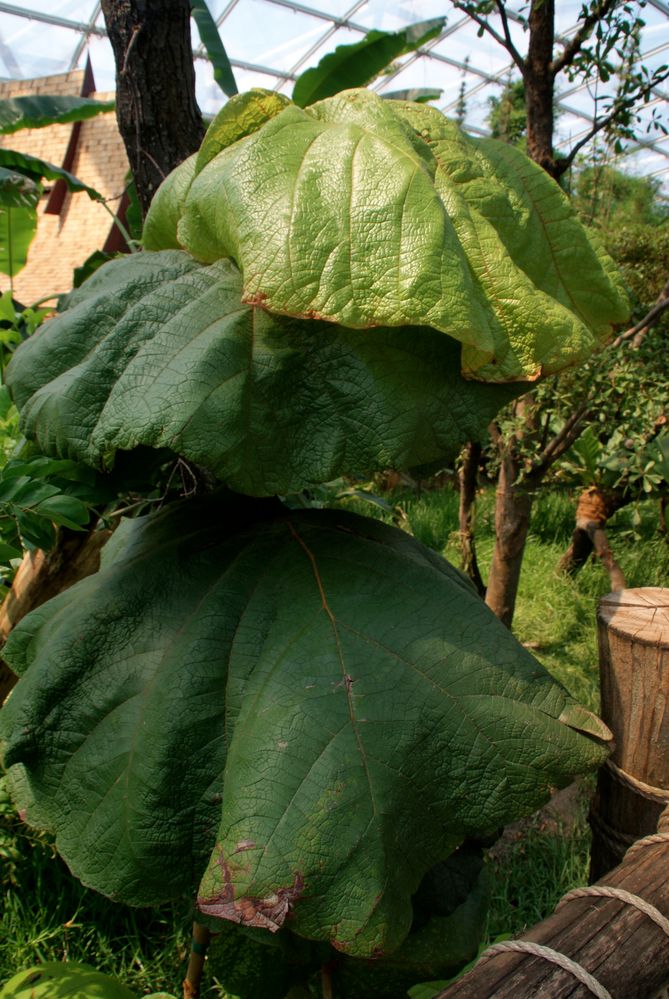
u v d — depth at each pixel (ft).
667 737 4.33
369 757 3.51
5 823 6.71
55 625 4.11
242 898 3.31
